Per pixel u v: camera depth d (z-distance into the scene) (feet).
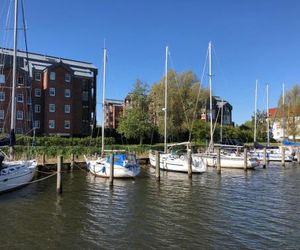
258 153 163.73
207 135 214.48
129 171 100.99
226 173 119.96
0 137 85.97
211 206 67.62
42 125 219.82
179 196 77.30
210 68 150.10
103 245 46.06
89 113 240.53
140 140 213.25
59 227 53.31
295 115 233.35
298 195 79.56
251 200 73.56
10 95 202.90
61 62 224.74
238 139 236.43
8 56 210.59
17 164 86.84
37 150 131.44
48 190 82.64
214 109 321.11
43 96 221.05
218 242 47.32
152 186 90.27
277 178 108.27
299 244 46.83
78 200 71.92
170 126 214.48
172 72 231.30
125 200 72.54
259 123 299.99
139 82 223.92
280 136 261.24
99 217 59.06
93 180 98.84
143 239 48.34
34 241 47.34
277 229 53.01
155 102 226.17
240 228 53.36
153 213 61.93
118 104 342.64
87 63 256.52
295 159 167.53
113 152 103.71
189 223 55.83
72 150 139.64
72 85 229.25
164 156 122.31
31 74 216.95
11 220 56.65
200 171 115.14
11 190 79.10
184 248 45.11
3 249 44.47
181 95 225.97
